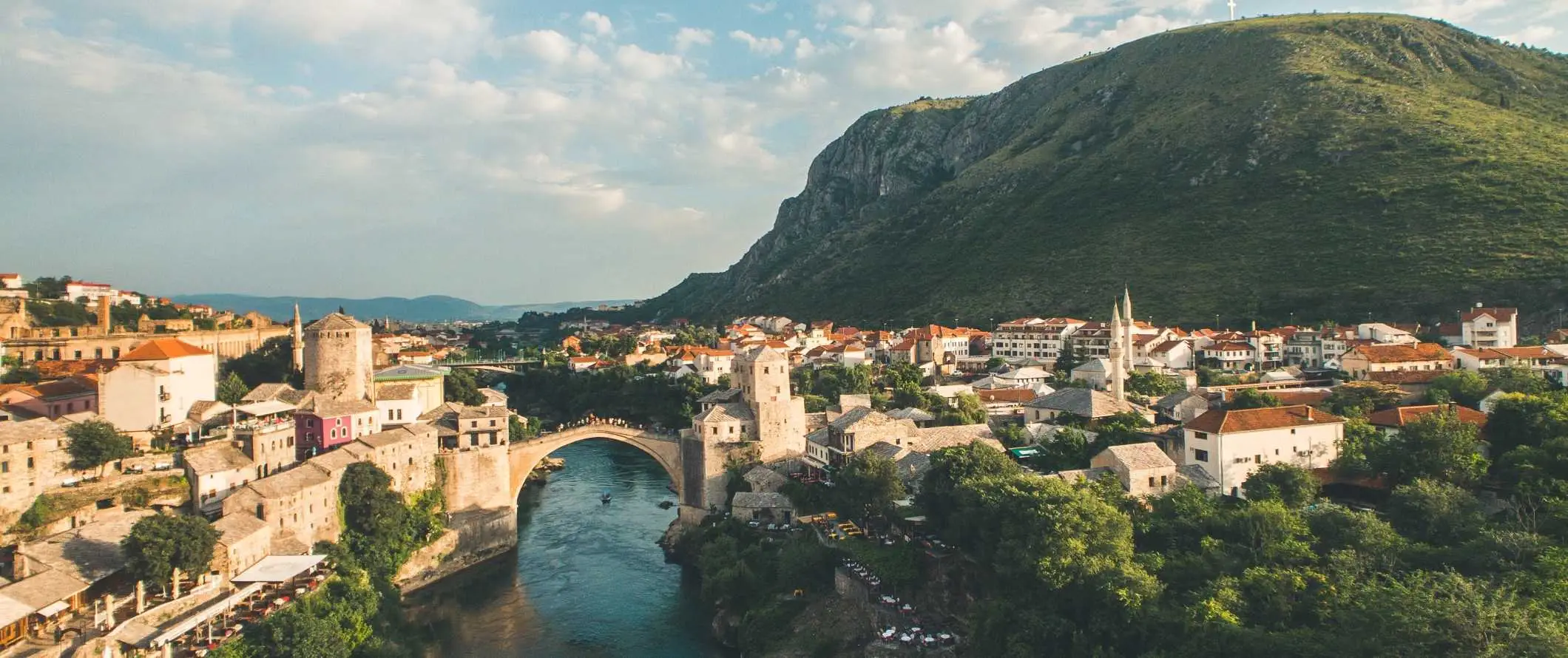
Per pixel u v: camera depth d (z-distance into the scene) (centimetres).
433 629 11488
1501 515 8838
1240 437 11088
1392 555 7694
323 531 11906
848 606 10781
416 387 18562
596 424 16650
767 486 14550
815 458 15462
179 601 9000
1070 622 8069
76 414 12950
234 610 9450
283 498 11081
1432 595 6069
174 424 13450
